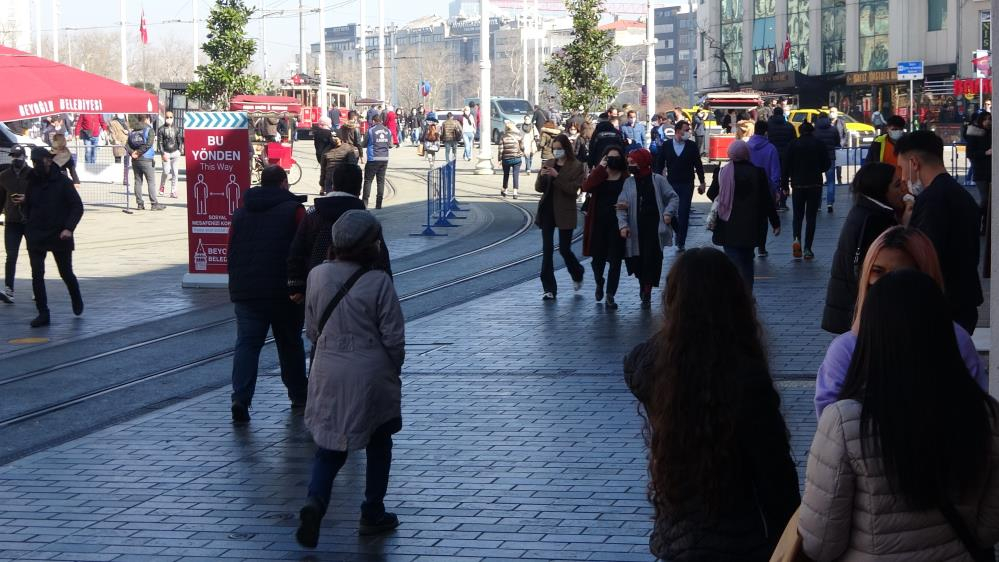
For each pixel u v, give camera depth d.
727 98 42.62
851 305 6.85
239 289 9.01
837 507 3.10
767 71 74.06
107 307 14.95
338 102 71.25
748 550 3.59
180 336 12.91
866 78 63.09
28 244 13.61
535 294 15.05
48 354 11.98
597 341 11.80
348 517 6.73
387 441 6.47
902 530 3.07
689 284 3.64
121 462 7.99
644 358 3.79
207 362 11.49
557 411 9.00
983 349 10.11
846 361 3.98
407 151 54.38
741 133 16.78
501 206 27.05
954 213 6.39
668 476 3.62
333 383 6.16
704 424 3.54
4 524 6.73
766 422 3.56
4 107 19.56
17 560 6.12
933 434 3.01
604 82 36.38
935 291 3.09
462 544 6.21
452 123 34.09
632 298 14.66
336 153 24.48
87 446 8.42
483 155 37.56
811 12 68.50
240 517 6.79
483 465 7.63
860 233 6.81
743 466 3.59
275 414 9.31
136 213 27.88
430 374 10.46
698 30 91.12
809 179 17.20
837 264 6.91
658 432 3.65
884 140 16.64
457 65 185.88
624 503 6.79
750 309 3.67
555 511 6.69
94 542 6.40
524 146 37.16
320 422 6.17
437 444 8.17
